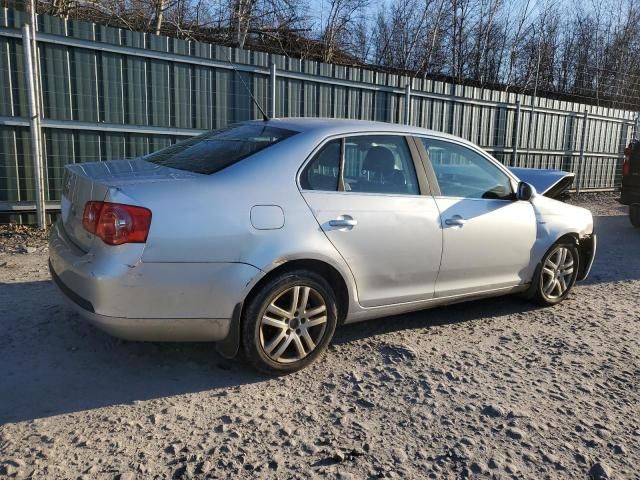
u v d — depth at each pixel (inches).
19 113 285.7
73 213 141.4
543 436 123.6
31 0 276.5
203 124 343.0
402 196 164.7
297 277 143.0
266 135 157.4
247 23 565.0
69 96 297.0
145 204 125.3
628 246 349.1
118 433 118.0
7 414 122.9
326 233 146.6
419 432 122.9
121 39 307.1
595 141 602.5
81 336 162.6
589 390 146.1
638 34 901.2
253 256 135.0
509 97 514.6
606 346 176.9
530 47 842.8
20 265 235.1
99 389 135.8
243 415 126.8
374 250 155.8
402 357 159.8
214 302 132.4
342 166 155.7
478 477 108.9
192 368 148.5
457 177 182.5
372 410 131.1
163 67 323.9
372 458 112.8
